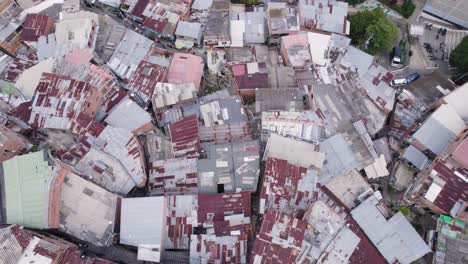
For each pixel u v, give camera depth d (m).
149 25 63.47
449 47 68.50
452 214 48.38
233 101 55.81
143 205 45.94
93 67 55.66
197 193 49.31
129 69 58.53
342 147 52.31
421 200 50.09
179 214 47.31
